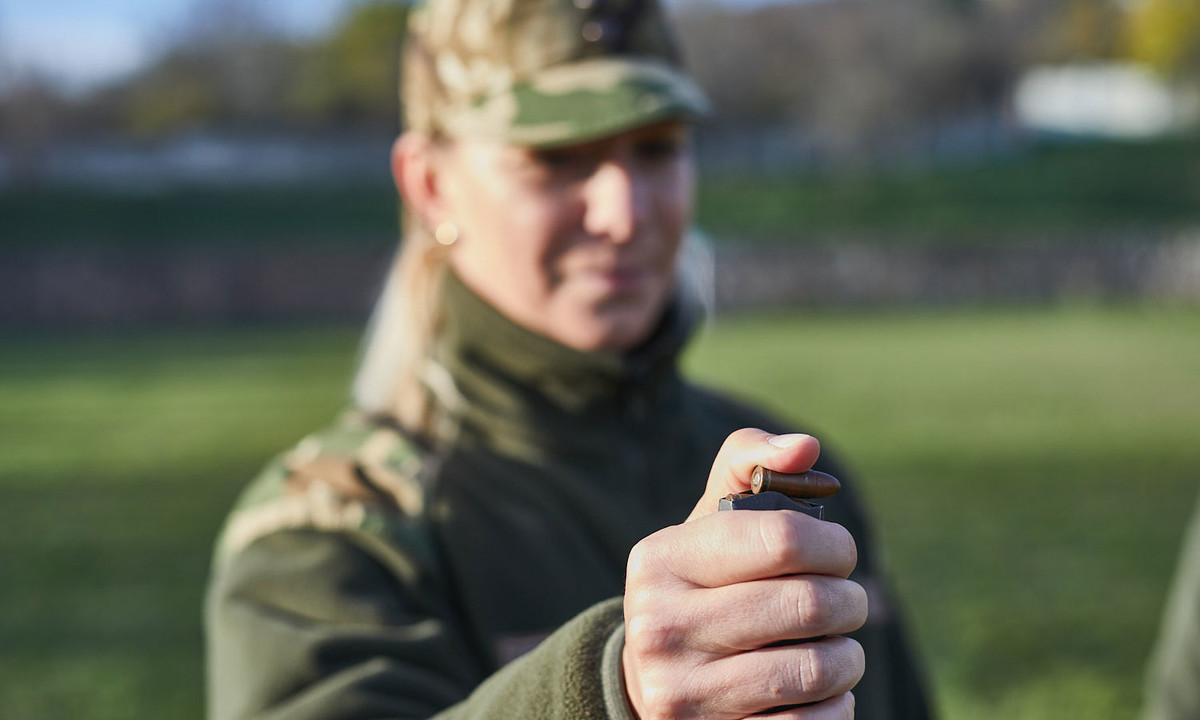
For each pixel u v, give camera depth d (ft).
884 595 5.53
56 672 16.30
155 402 44.78
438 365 4.73
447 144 4.83
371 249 100.53
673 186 4.75
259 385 49.52
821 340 67.56
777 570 2.18
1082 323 79.36
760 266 99.96
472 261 4.75
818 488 2.31
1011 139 215.92
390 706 3.58
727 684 2.18
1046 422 36.91
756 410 5.93
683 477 4.98
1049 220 151.64
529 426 4.58
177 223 147.43
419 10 5.10
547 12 4.58
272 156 195.21
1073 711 14.24
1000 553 21.83
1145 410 39.24
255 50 207.41
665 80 4.59
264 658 3.73
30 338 82.74
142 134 197.06
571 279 4.61
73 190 164.96
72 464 32.32
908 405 40.42
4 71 190.60
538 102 4.45
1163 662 6.19
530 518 4.44
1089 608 18.39
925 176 178.91
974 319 84.53
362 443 4.58
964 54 216.33
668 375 5.05
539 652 2.67
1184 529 23.65
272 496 4.33
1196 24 214.07
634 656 2.25
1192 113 213.25
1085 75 237.45
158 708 14.87
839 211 159.22
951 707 14.46
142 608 19.26
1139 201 160.35
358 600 3.92
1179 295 99.50
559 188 4.57
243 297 98.89
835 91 202.80
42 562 22.27
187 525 25.12
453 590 4.25
